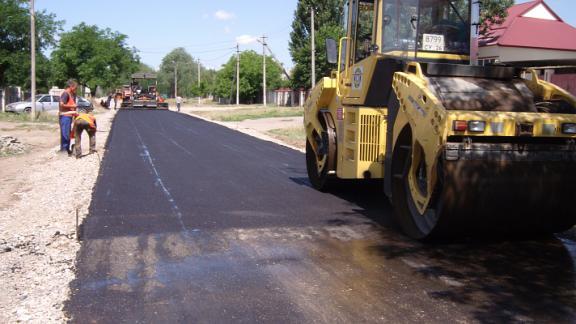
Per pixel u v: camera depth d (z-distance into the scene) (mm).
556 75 16375
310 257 5766
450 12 7746
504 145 5637
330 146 8953
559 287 4902
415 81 6105
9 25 37906
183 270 5359
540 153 5684
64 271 5320
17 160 13969
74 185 9695
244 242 6312
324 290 4832
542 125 5578
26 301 4578
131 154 14523
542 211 5852
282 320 4223
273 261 5629
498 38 28375
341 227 7012
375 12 7605
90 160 13039
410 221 6496
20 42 39469
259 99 76250
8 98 39656
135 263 5566
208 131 23406
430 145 5742
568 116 5695
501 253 5910
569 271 5332
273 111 42969
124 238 6441
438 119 5586
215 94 86562
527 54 28750
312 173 10008
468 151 5535
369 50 7809
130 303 4559
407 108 6238
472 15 7152
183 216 7516
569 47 28969
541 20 30594
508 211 5785
